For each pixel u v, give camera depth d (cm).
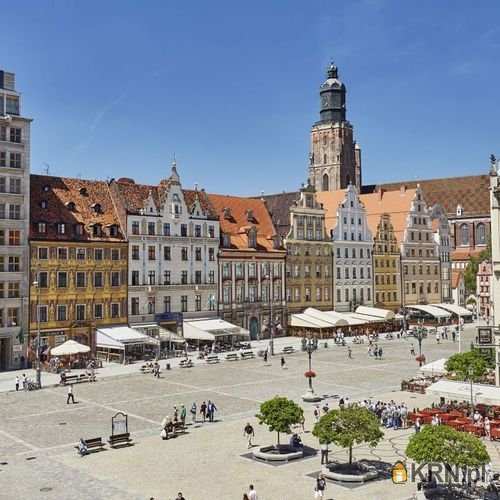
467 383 5825
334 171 19988
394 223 15262
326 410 5712
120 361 9238
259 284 11938
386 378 7919
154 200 10456
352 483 4078
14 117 8812
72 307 9369
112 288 9831
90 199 10088
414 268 15225
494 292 6294
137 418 5897
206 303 11081
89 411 6172
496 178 6394
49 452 4812
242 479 4169
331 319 12025
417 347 10900
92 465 4484
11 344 8750
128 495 3859
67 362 8838
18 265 8856
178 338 9906
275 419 4622
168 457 4675
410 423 5631
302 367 8838
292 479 4166
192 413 5831
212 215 11288
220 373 8356
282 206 13600
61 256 9281
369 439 4200
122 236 10038
